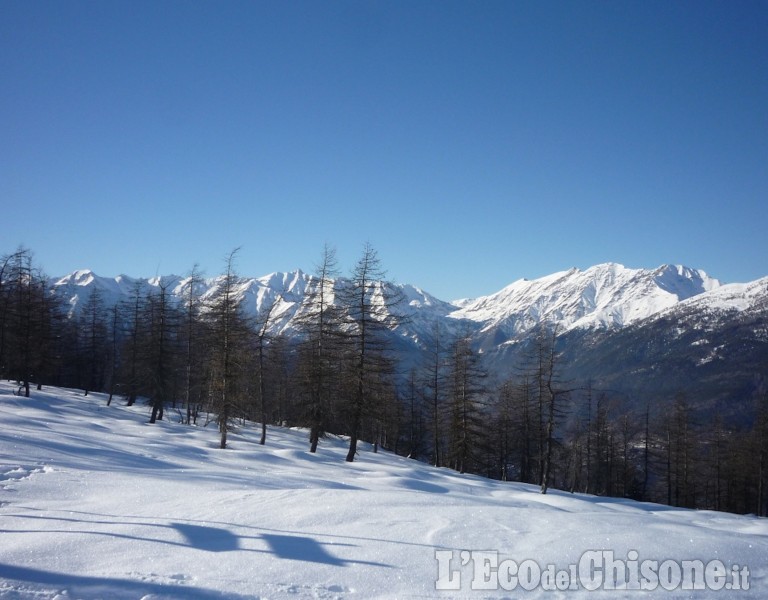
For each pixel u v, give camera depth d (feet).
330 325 104.83
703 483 176.24
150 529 29.91
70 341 201.36
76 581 21.94
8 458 49.60
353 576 23.88
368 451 143.95
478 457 135.23
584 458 170.40
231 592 21.38
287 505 36.99
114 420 116.06
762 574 27.89
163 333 131.54
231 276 101.96
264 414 113.50
